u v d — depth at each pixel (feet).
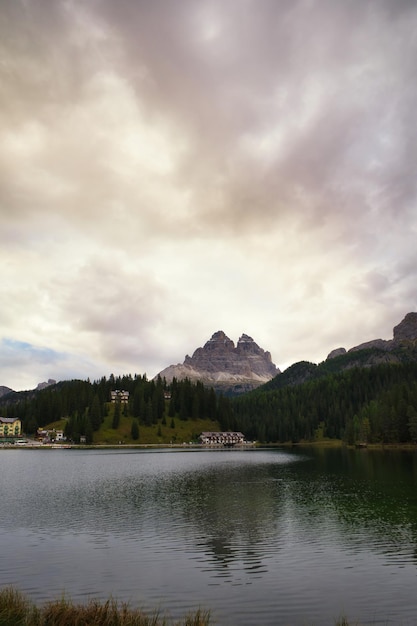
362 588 93.76
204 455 591.37
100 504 197.36
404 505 182.70
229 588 94.12
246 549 122.72
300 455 535.60
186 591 92.43
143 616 74.84
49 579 99.91
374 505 183.62
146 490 242.78
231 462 448.24
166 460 492.13
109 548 124.77
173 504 195.11
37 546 127.54
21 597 80.69
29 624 67.46
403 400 609.01
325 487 239.30
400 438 605.31
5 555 118.62
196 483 272.31
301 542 129.08
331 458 456.04
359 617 80.43
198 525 152.25
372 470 318.24
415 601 87.15
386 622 78.33
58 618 69.46
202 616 78.79
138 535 139.33
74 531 145.38
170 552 120.57
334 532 140.15
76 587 94.84
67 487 258.98
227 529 146.00
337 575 101.50
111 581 98.53
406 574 101.71
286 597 89.25
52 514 174.70
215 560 113.19
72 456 576.20
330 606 84.99
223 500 204.44
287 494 217.97
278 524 152.35
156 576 101.65
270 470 348.79
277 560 112.68
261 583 96.89
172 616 79.61
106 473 343.26
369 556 115.03
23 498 217.15
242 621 78.48
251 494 221.05
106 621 68.33
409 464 355.36
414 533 137.49
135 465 422.00
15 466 415.03
